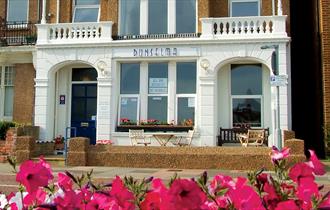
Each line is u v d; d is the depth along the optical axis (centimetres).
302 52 2012
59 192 273
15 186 916
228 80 1700
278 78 1356
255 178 254
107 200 244
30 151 1458
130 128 1678
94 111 1803
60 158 1486
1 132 1567
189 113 1672
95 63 1700
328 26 1638
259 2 1752
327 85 1611
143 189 277
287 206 220
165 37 1706
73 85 1830
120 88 1728
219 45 1630
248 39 1602
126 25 1767
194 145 1606
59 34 1742
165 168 1304
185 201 203
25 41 1873
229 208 232
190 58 1653
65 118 1805
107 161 1349
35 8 1928
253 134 1545
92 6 1886
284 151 262
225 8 1758
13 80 1891
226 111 1689
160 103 1698
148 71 1717
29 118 1838
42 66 1734
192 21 1728
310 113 1936
